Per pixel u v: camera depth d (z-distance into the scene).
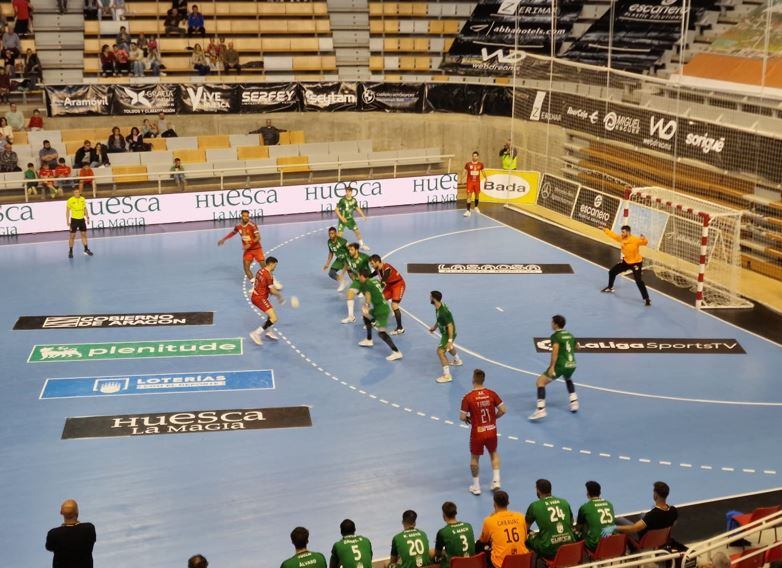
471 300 22.06
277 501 13.50
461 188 33.78
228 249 26.06
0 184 27.69
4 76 31.59
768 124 25.61
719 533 12.68
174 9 34.69
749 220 25.11
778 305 22.11
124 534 12.61
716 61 32.53
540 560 11.64
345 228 28.14
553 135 32.62
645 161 28.81
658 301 22.23
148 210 28.45
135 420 15.87
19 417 15.88
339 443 15.24
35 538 12.46
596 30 35.03
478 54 34.72
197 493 13.66
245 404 16.58
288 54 35.72
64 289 22.47
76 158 29.30
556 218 29.44
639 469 14.54
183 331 19.91
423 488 13.95
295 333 19.95
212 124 33.03
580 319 20.98
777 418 16.34
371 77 35.97
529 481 14.18
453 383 17.59
